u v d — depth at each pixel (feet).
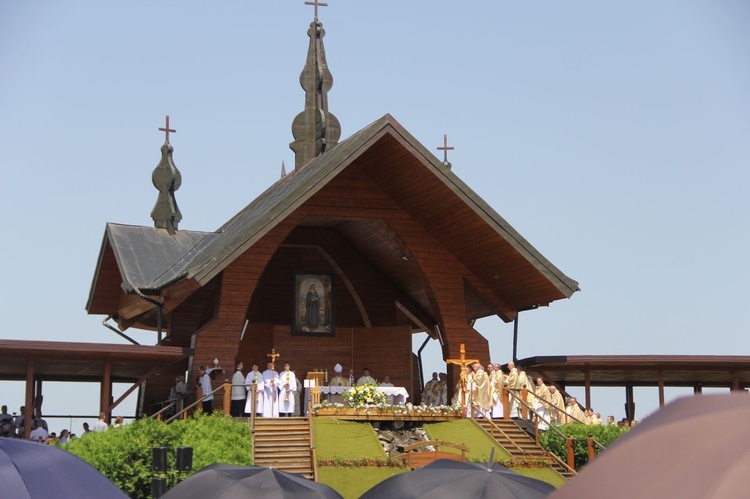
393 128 108.37
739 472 21.44
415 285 131.85
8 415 109.19
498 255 116.26
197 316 125.80
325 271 131.75
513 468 94.68
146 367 115.03
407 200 118.62
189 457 70.18
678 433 23.06
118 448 83.41
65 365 111.04
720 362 116.37
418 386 149.48
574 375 129.08
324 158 116.26
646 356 115.96
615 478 22.72
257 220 104.42
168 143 133.39
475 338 121.08
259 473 56.24
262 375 111.34
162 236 128.88
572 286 113.39
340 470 92.17
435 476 54.34
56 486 40.70
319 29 140.46
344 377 130.72
